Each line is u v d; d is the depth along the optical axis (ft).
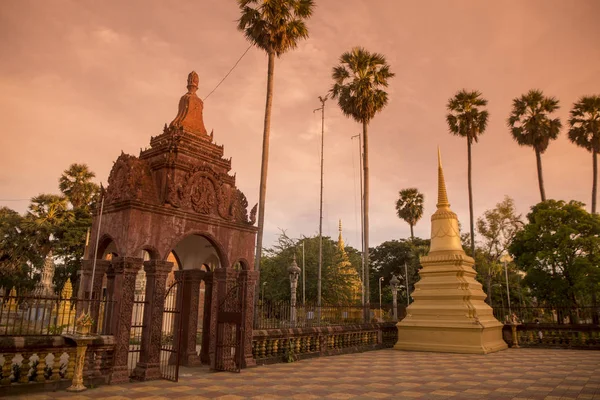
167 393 29.94
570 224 82.99
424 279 72.38
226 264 42.73
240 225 44.73
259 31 69.77
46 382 29.66
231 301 41.75
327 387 33.47
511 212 122.83
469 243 142.31
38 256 138.62
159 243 36.96
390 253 183.32
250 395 29.94
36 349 29.22
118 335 33.40
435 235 76.02
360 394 31.01
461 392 32.07
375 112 90.22
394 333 74.28
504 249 122.11
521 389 33.24
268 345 47.65
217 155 44.52
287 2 70.85
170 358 44.06
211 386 32.96
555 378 38.63
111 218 37.29
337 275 113.50
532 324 72.95
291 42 71.15
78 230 144.05
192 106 44.78
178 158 40.09
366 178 86.43
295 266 65.87
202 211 41.14
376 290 184.55
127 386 32.07
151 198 37.60
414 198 189.37
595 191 105.29
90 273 37.96
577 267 77.92
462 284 67.51
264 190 65.41
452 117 115.03
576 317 77.56
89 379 31.48
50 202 146.10
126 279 34.35
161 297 36.50
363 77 91.35
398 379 37.70
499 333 71.41
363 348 64.13
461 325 62.75
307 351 53.67
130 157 38.11
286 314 52.21
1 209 151.02
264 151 66.54
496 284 140.36
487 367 46.03
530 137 110.01
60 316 52.65
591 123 105.81
